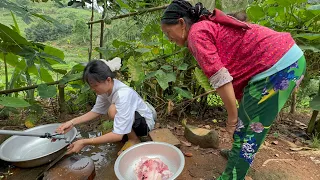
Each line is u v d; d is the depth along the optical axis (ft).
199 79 7.33
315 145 7.02
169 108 7.75
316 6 6.67
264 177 5.55
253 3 8.19
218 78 3.94
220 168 5.85
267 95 4.14
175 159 5.43
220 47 4.17
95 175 5.59
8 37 6.88
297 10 7.63
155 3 8.73
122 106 5.71
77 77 7.76
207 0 6.20
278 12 7.57
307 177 5.61
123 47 8.30
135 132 6.48
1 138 6.42
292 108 9.69
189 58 7.93
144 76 7.39
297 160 6.29
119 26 9.95
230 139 7.18
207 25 4.09
